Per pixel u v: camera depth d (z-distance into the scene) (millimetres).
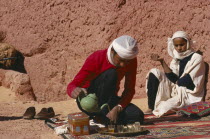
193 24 8281
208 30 7945
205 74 7785
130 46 5242
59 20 10977
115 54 5434
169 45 7625
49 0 11188
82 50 10469
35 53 11500
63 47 10930
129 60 5441
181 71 7359
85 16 10406
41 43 11336
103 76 5566
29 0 11711
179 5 8617
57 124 6430
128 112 5781
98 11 10133
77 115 5547
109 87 5566
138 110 5809
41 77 11227
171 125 6078
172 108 7082
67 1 10805
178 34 7277
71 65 10742
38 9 11445
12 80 10773
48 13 11211
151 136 5277
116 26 9734
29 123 6727
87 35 10359
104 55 5605
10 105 9180
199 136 5129
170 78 7289
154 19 9125
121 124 5844
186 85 7180
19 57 12031
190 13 8359
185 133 5367
